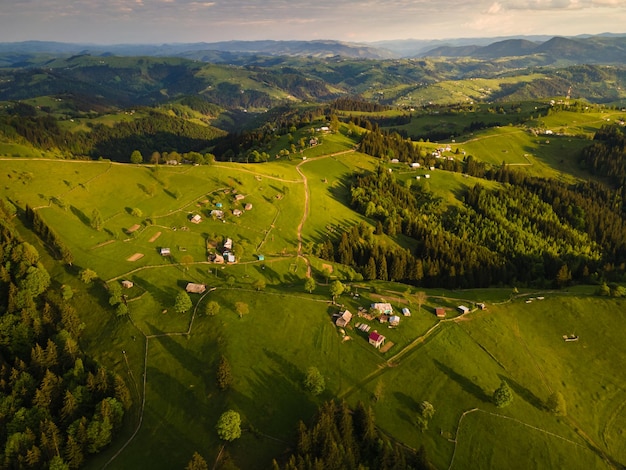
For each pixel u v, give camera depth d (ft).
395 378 364.38
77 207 563.89
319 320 424.05
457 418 339.36
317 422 300.40
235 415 298.15
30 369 333.42
